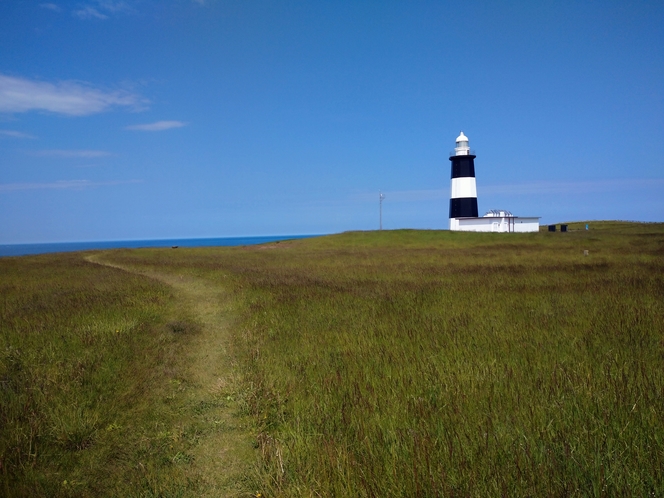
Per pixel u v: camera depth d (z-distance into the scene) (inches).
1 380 292.4
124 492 183.6
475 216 2664.9
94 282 796.6
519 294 576.4
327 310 506.9
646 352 300.5
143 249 1991.9
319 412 231.0
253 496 178.4
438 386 252.2
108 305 542.6
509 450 176.4
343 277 844.0
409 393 245.6
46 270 1042.1
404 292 627.8
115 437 228.8
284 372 301.6
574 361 287.6
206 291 727.1
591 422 193.3
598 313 438.3
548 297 544.4
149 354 363.9
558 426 191.2
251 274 912.3
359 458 181.0
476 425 197.8
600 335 353.7
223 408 265.4
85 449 215.8
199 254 1669.5
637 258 1029.2
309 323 447.2
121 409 261.0
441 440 186.1
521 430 188.9
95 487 186.9
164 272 1040.2
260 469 193.0
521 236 2000.5
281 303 558.3
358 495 157.8
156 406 268.1
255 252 1779.0
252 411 253.6
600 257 1101.7
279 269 1028.5
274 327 442.0
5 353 337.4
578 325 394.3
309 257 1427.2
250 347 378.6
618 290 569.3
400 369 285.7
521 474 158.2
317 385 268.1
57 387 275.0
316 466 179.8
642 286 592.7
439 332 385.7
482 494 151.3
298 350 352.8
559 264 957.8
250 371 315.9
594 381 240.8
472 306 507.5
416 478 153.9
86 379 292.8
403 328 407.5
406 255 1408.7
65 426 225.6
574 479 155.1
